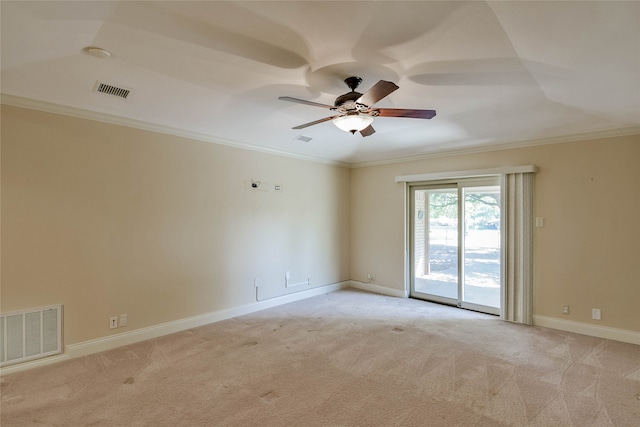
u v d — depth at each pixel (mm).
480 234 4883
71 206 3211
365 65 2559
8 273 2887
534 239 4266
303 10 1884
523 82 2777
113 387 2676
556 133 4020
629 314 3637
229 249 4492
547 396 2559
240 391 2635
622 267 3686
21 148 2947
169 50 2385
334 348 3482
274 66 2617
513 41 2082
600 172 3826
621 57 1951
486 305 4773
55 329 3111
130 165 3598
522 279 4293
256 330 4008
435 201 5426
